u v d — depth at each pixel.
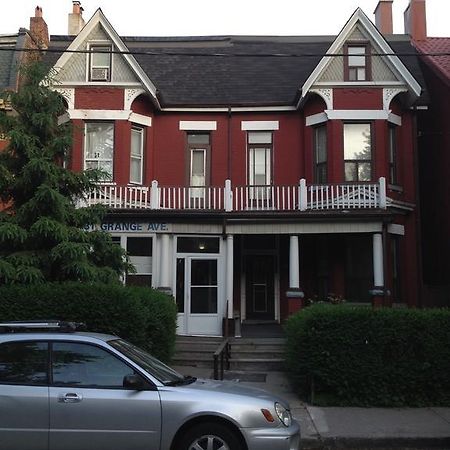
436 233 19.67
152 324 11.05
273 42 21.34
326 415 9.45
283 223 16.19
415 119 18.59
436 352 10.18
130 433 5.89
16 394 5.96
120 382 6.09
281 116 18.92
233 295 18.11
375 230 15.95
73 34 22.73
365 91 17.81
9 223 10.43
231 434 5.96
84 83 17.81
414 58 20.59
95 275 10.82
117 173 17.55
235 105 18.77
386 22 22.72
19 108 11.52
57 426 5.90
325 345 10.24
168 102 18.78
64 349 6.25
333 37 21.67
